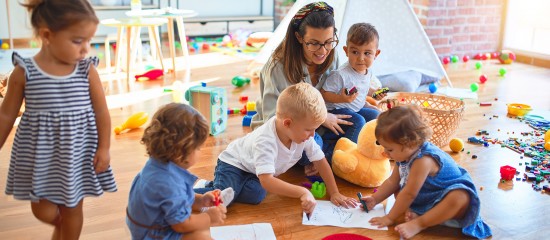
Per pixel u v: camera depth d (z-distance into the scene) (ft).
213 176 6.71
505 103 10.32
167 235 4.38
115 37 12.05
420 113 5.29
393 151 5.24
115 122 8.76
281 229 5.41
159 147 4.16
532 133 8.44
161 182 4.18
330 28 6.57
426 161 5.21
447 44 14.58
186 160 4.32
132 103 9.95
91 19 3.99
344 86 7.20
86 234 5.26
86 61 4.28
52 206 4.42
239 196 5.96
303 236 5.29
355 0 10.22
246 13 18.72
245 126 8.77
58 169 4.25
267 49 12.05
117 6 16.10
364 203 5.76
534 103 10.36
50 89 4.10
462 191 5.13
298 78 6.93
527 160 7.34
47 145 4.17
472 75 12.93
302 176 6.78
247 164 5.88
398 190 5.80
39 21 3.91
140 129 8.48
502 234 5.37
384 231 5.38
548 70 13.66
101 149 4.43
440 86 11.67
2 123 4.19
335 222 5.55
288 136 5.53
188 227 4.36
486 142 7.97
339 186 6.49
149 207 4.20
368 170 6.33
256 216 5.69
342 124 7.17
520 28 14.85
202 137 4.32
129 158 7.25
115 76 11.80
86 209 5.77
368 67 7.31
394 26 10.93
